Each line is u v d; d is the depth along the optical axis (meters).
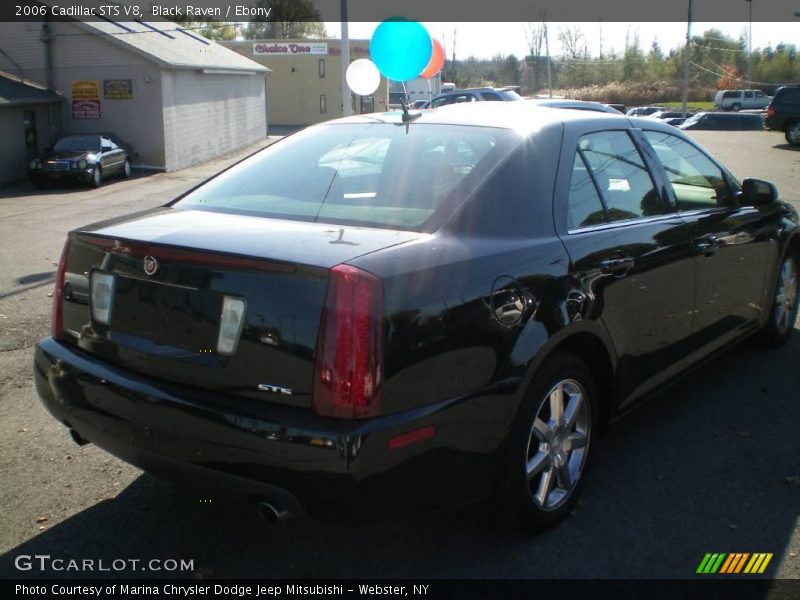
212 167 27.56
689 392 5.04
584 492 3.76
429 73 10.29
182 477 2.84
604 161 3.89
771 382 5.21
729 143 28.16
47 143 25.06
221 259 2.77
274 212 3.39
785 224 5.45
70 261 3.34
